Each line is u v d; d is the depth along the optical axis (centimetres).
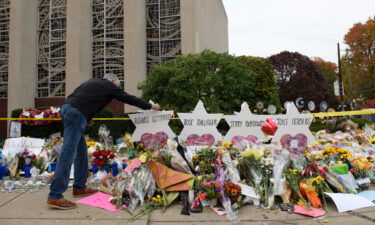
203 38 2081
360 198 357
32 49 1995
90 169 537
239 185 362
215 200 342
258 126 509
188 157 407
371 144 614
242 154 383
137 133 464
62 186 342
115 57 1903
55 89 1967
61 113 355
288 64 3000
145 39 1917
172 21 1892
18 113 1087
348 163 425
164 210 335
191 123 492
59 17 1984
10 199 387
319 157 405
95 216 320
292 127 479
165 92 1326
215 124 495
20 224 297
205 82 1270
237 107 1482
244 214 324
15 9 1942
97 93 364
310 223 296
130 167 396
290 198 361
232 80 1298
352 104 3631
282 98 2948
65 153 341
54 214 326
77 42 1877
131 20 1831
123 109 1827
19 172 545
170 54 1884
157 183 363
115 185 397
